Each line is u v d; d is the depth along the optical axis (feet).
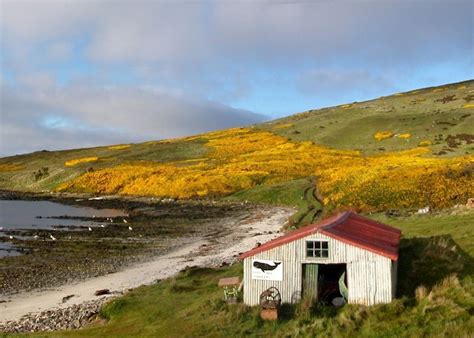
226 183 358.02
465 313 73.10
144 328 90.74
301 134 534.37
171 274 144.56
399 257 100.37
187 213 287.07
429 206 190.19
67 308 115.24
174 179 384.88
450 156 321.52
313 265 88.69
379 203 205.26
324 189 277.85
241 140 539.70
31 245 196.85
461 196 193.36
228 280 109.91
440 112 504.02
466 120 452.76
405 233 124.67
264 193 315.78
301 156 421.59
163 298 107.55
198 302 99.50
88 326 100.48
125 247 191.83
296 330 78.74
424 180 213.25
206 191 348.79
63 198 400.06
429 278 89.40
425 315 75.05
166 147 550.77
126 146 622.13
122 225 248.11
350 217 109.91
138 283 136.87
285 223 221.66
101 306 110.93
